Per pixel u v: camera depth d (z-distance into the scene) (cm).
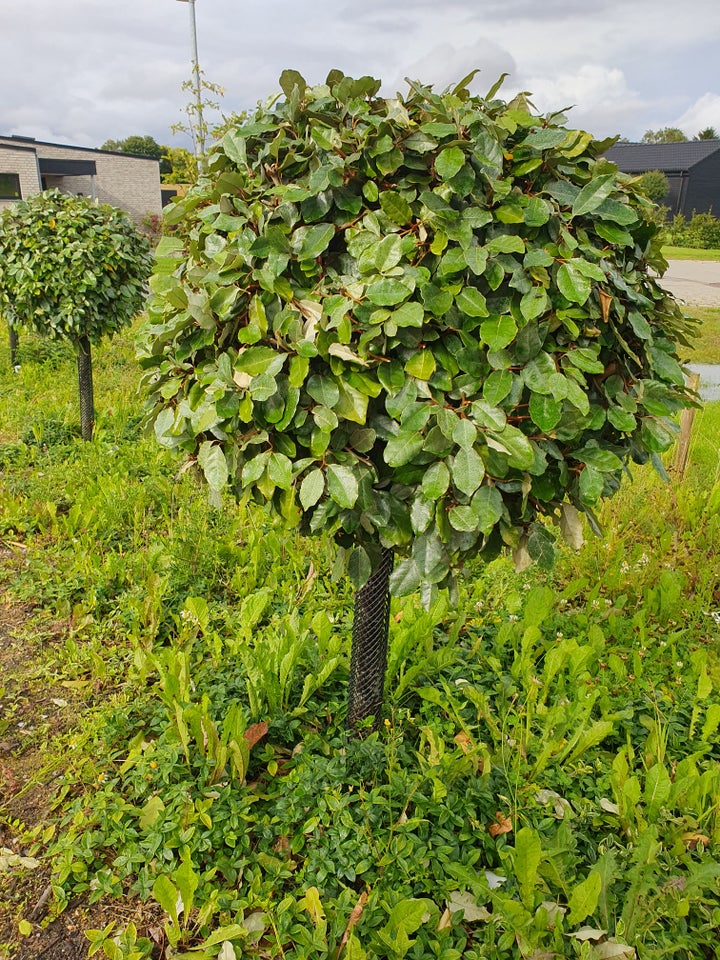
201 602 291
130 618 337
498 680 291
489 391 171
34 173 2684
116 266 539
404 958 181
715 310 1623
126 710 273
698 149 4922
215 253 197
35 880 214
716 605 384
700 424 631
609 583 370
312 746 254
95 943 188
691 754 258
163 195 3509
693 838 215
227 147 202
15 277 534
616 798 226
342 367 176
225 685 279
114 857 218
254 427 191
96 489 471
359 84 190
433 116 184
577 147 194
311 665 293
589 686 287
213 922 198
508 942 182
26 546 424
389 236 174
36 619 346
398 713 265
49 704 291
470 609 351
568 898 192
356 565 199
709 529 422
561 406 174
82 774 243
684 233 4006
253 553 374
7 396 715
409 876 202
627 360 192
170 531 407
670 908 194
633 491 450
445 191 175
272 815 228
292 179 195
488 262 175
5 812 237
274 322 182
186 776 237
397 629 295
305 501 176
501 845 214
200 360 204
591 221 193
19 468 531
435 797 220
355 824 212
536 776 237
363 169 184
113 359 891
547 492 184
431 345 180
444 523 179
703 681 266
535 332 171
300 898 202
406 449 172
